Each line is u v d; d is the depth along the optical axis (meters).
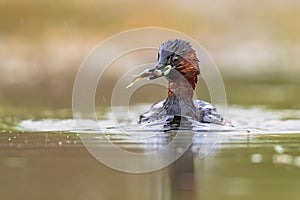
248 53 25.64
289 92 19.25
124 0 26.45
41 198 6.74
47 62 24.00
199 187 7.31
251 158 8.95
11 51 24.42
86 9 26.19
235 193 7.00
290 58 25.53
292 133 11.25
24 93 18.39
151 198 6.80
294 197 6.79
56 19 25.84
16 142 10.32
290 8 27.50
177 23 26.03
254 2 27.44
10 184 7.38
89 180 7.67
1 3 25.89
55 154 9.27
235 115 14.34
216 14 26.80
